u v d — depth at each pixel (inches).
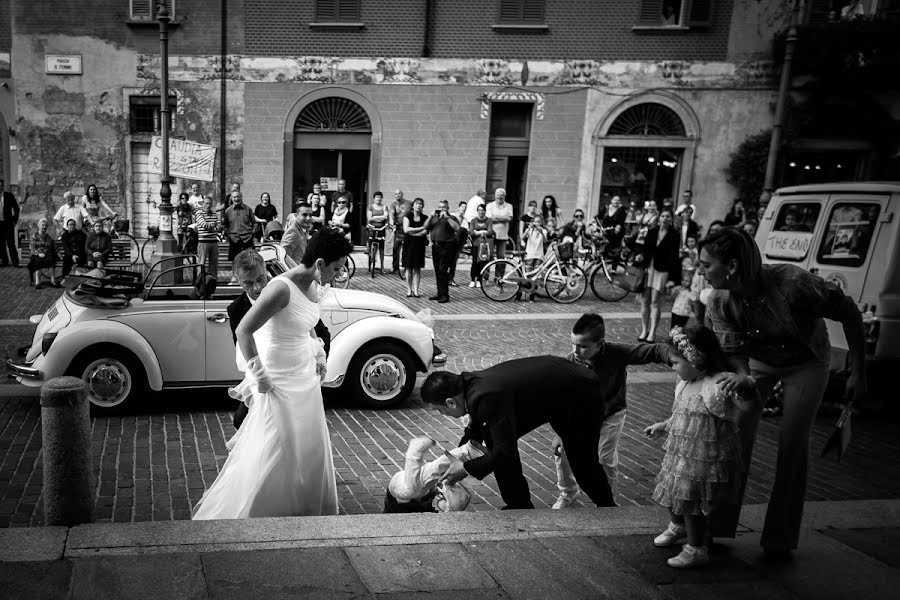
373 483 195.6
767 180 589.3
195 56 698.8
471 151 724.7
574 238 593.6
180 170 510.9
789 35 565.3
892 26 653.3
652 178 732.0
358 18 704.4
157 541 124.2
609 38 708.7
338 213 629.9
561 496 172.1
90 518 131.1
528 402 141.4
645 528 142.4
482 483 199.2
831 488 198.4
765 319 126.6
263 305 143.0
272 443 148.7
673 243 377.4
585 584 119.6
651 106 719.7
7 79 690.8
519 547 131.6
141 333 242.4
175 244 493.0
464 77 713.0
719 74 706.2
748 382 117.6
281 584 113.4
